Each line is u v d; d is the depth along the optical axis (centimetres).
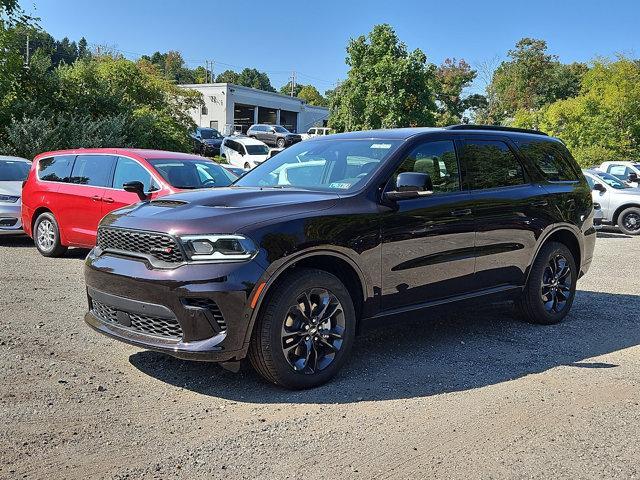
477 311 703
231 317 419
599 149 3275
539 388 467
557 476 338
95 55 4128
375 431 388
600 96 3384
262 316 431
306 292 447
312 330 454
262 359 434
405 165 527
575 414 420
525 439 381
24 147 1828
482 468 345
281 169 583
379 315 499
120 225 466
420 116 3203
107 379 463
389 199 502
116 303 457
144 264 443
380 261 489
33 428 377
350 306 472
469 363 523
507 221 589
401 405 430
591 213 698
